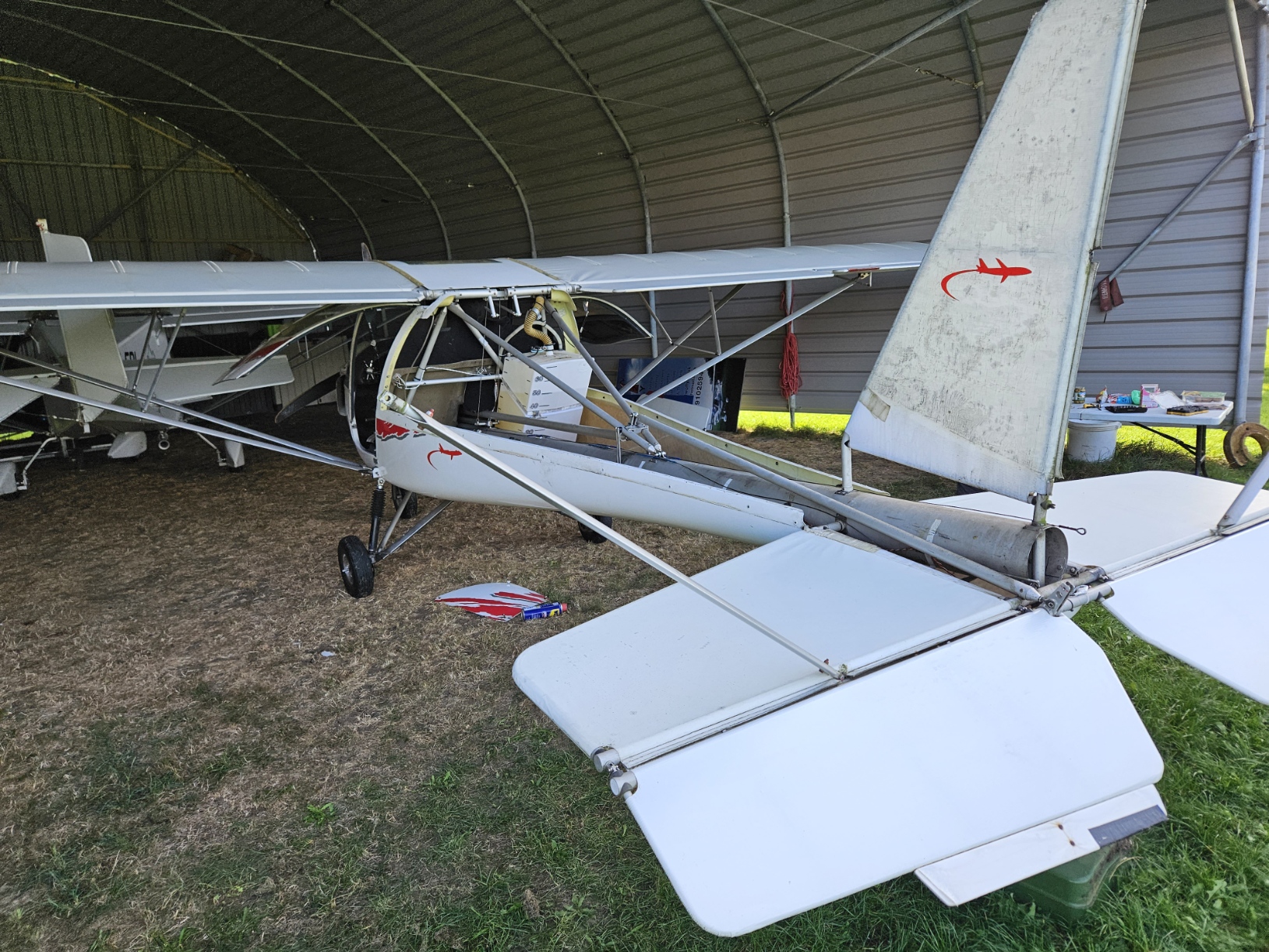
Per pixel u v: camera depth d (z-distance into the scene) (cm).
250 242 1436
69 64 1104
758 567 199
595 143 905
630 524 546
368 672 347
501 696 321
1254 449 590
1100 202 150
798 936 195
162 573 486
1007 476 174
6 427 666
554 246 1044
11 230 1205
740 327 862
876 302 762
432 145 1038
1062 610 165
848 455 228
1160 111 583
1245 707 279
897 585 182
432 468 411
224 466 772
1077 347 157
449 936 200
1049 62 155
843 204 762
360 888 218
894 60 662
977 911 200
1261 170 545
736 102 770
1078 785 133
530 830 238
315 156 1195
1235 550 193
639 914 204
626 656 161
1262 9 444
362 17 789
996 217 168
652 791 126
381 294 370
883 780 131
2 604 441
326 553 511
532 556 488
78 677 351
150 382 621
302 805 256
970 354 178
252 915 210
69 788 269
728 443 296
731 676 152
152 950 200
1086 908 192
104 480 736
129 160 1289
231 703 324
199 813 254
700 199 868
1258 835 218
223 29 807
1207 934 187
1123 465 596
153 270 358
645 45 734
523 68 816
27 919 212
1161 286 611
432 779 265
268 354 443
